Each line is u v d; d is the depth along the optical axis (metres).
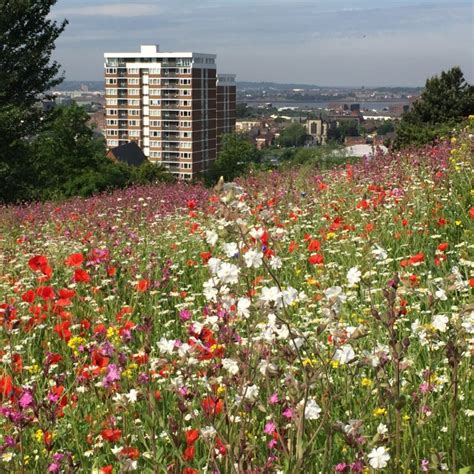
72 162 42.34
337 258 7.62
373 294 5.80
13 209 17.98
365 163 13.82
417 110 43.00
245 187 12.59
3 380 4.07
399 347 3.09
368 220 8.82
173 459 3.55
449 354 3.21
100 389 4.25
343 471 2.98
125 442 3.56
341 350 3.06
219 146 172.00
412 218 8.72
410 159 12.77
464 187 9.69
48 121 37.91
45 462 3.56
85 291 7.34
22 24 36.03
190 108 152.88
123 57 159.25
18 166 35.25
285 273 7.13
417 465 3.34
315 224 9.51
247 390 3.02
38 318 5.70
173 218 12.34
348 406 3.77
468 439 3.70
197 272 7.99
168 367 4.19
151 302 6.75
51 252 9.68
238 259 3.00
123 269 8.01
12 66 36.25
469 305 3.23
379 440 2.96
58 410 3.97
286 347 2.94
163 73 154.12
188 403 3.62
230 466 3.05
